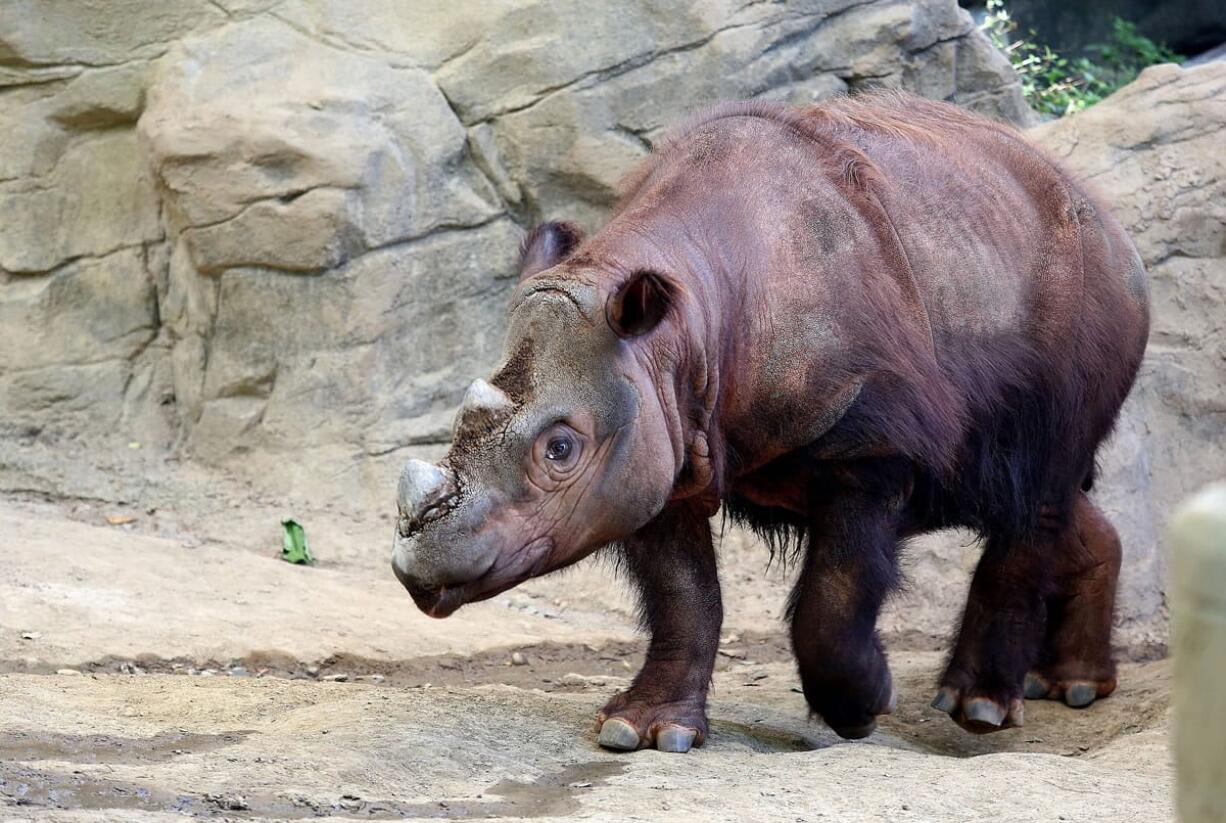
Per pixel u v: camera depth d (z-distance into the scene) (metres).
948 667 10.11
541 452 7.26
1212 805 2.78
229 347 14.55
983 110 15.97
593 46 14.69
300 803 6.52
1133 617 12.85
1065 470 9.83
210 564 12.22
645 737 8.23
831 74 15.31
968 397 8.94
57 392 14.87
